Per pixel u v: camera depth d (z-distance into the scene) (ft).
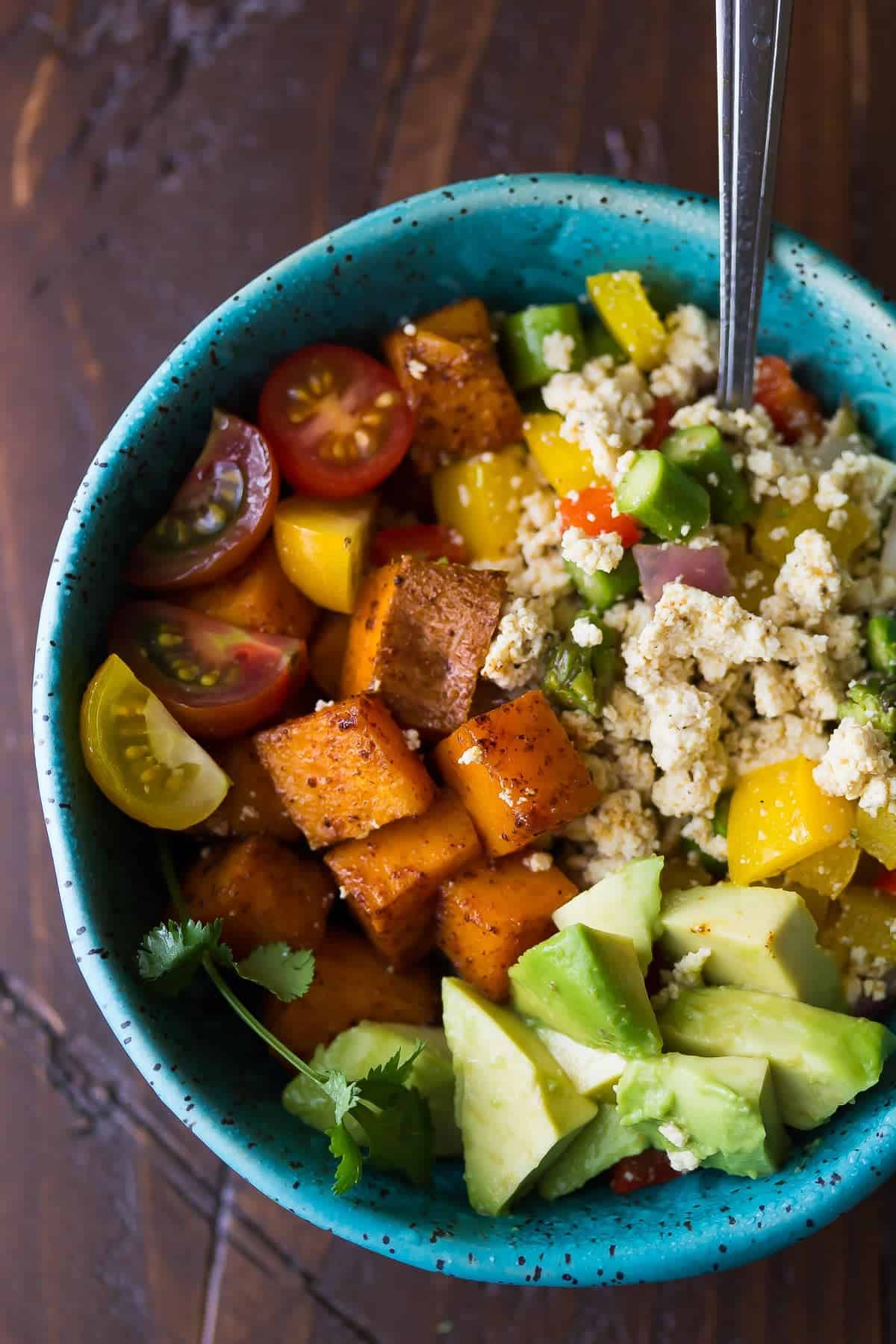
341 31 1.27
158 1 1.28
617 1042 1.01
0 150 1.28
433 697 1.07
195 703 1.05
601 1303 1.17
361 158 1.26
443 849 1.05
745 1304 1.17
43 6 1.28
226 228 1.26
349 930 1.10
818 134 1.24
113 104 1.28
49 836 1.01
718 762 1.06
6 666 1.25
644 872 1.03
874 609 1.09
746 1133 0.99
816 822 1.04
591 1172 1.04
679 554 1.06
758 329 1.09
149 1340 1.18
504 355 1.12
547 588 1.08
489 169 1.25
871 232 1.23
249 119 1.27
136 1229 1.20
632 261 1.09
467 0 1.26
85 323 1.26
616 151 1.25
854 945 1.06
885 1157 0.99
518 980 1.03
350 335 1.11
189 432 1.08
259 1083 1.07
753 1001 1.02
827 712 1.06
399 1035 1.06
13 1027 1.22
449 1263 0.99
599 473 1.07
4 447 1.26
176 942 1.02
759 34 0.93
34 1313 1.19
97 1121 1.21
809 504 1.07
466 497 1.10
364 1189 1.02
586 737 1.06
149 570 1.07
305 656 1.08
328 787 1.04
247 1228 1.19
